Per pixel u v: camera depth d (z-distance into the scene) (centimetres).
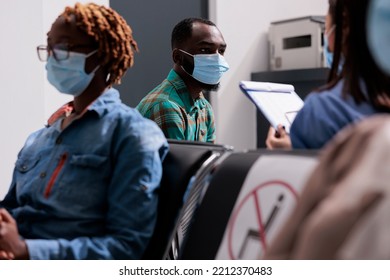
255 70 408
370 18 63
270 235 94
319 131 105
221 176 112
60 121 143
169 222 123
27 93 280
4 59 272
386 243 48
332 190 53
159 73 370
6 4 271
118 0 345
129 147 125
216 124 386
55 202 127
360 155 53
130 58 142
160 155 130
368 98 98
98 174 127
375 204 49
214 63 224
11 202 146
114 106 135
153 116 207
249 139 407
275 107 146
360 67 96
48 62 139
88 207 126
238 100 398
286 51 395
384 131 52
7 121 274
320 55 374
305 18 380
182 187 124
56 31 135
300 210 56
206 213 111
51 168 132
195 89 227
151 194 121
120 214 121
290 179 96
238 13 395
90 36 134
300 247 53
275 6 418
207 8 390
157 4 365
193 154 127
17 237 115
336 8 106
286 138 138
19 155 149
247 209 102
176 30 227
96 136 130
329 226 50
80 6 135
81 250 117
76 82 137
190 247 110
